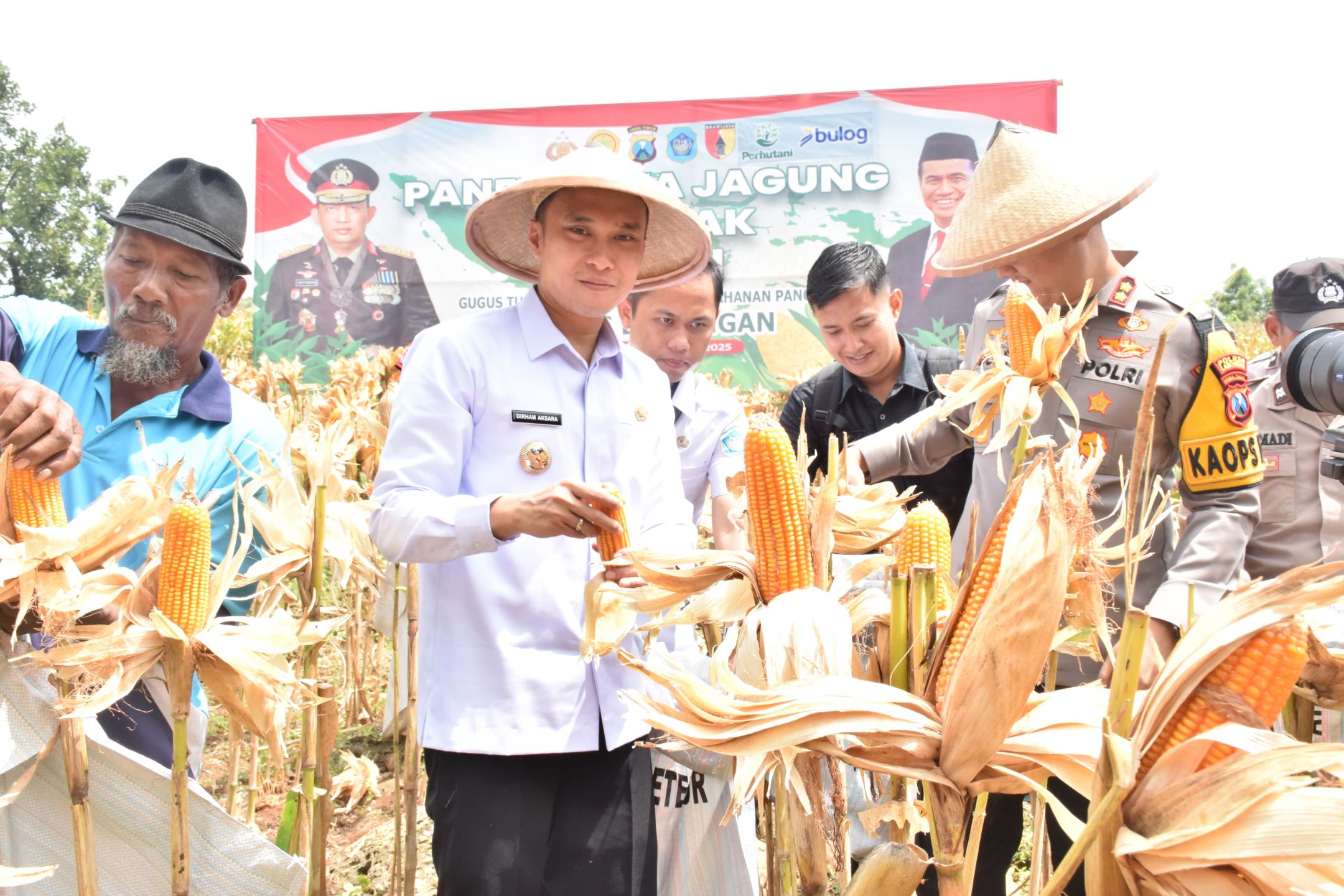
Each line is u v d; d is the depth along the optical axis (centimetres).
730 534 373
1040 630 142
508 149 1648
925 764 153
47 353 297
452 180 1652
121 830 238
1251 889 126
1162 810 127
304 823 327
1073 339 246
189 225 282
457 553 236
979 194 292
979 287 1555
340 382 933
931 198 1569
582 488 224
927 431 346
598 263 256
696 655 309
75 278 5212
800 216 1596
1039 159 282
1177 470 327
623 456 274
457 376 258
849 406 457
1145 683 259
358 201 1659
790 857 212
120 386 296
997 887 324
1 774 234
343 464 476
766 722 153
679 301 379
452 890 249
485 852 247
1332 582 125
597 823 264
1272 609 128
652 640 250
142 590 223
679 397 389
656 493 289
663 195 254
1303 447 393
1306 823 118
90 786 234
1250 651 131
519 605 256
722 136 1612
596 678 261
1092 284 281
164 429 293
